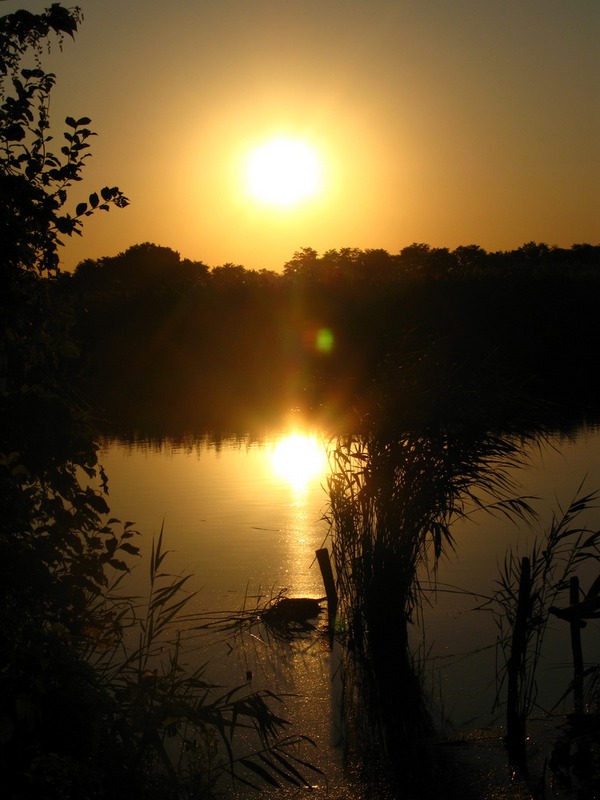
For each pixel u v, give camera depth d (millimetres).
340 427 9914
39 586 4824
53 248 5102
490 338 37938
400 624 8852
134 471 19594
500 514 14062
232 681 8125
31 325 5137
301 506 15445
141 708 5316
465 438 9023
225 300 44469
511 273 43438
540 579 10102
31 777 4090
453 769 6551
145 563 11797
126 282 67875
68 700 4730
